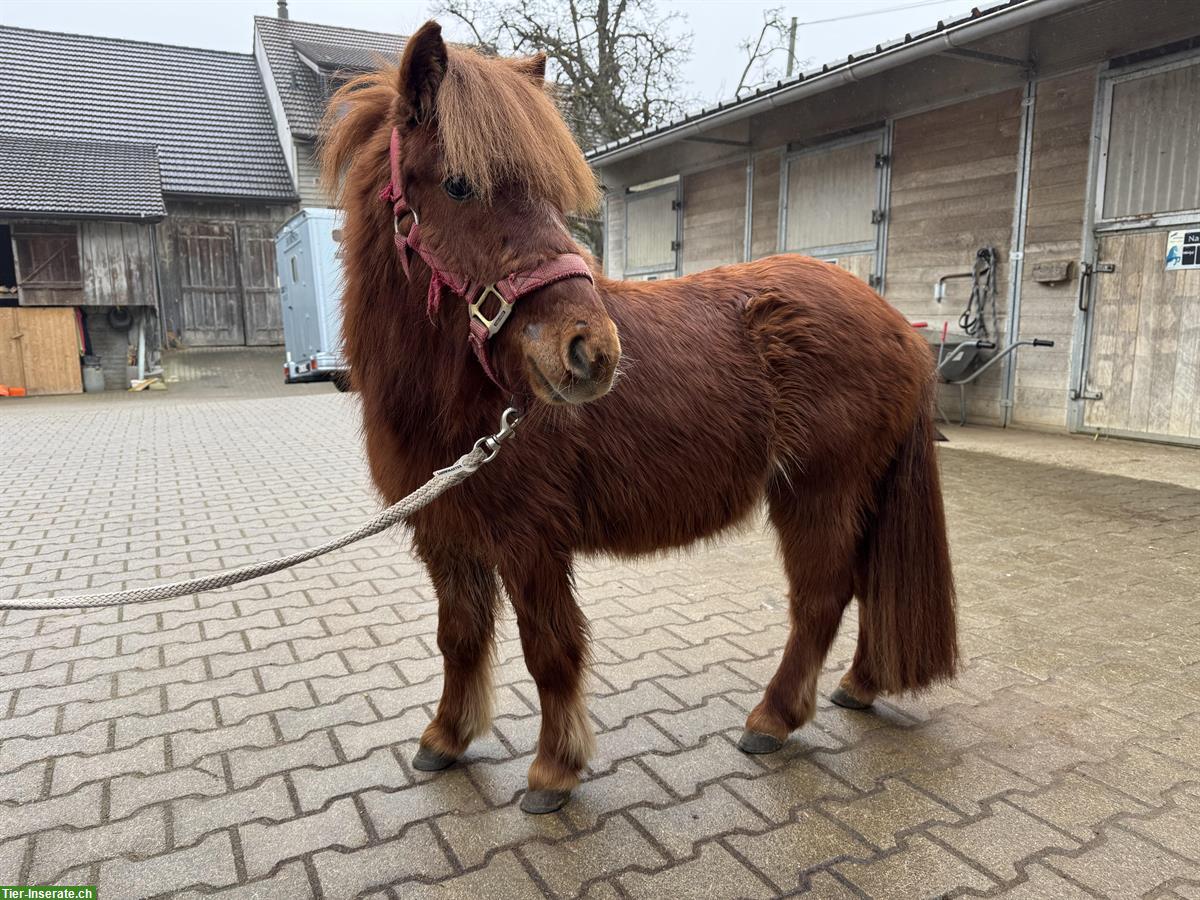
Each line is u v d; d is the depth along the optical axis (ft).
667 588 13.70
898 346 8.59
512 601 7.27
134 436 31.89
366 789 7.84
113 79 78.59
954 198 28.81
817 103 31.42
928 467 8.66
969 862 6.65
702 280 8.55
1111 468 21.25
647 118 69.05
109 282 60.34
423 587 13.67
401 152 6.10
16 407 48.91
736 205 39.32
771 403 7.98
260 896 6.37
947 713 9.21
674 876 6.55
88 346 63.52
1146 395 24.13
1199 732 8.68
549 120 6.00
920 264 30.35
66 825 7.27
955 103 28.35
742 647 11.19
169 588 5.98
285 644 11.32
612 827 7.21
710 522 8.14
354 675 10.34
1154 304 23.59
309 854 6.86
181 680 10.21
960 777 7.92
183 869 6.68
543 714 7.57
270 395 52.95
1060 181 25.44
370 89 6.97
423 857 6.82
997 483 20.01
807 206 35.09
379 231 6.53
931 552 8.58
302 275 46.98
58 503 20.12
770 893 6.33
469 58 5.97
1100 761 8.16
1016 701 9.45
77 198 58.85
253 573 6.08
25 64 76.69
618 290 7.93
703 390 7.67
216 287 73.36
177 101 78.74
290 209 74.13
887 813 7.35
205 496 20.90
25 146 63.67
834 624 8.50
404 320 6.49
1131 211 23.75
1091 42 23.56
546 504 6.95
